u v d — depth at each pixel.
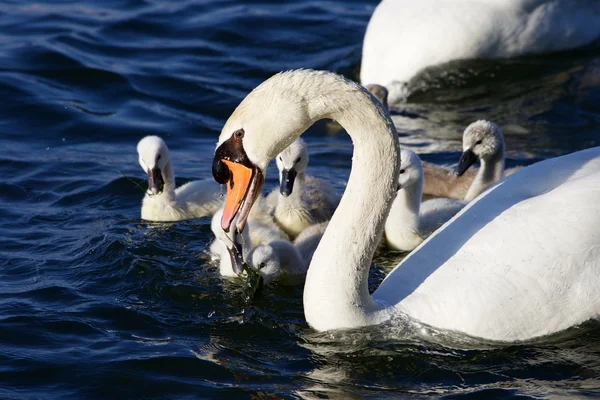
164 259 14.04
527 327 11.52
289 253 13.61
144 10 24.77
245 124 10.94
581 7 22.06
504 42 21.58
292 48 23.02
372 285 13.66
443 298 11.59
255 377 11.03
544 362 11.26
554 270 11.45
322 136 19.08
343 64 22.34
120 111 19.83
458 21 21.30
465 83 21.03
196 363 11.30
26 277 13.38
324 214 15.49
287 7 25.27
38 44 22.25
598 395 10.57
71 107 19.75
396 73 21.28
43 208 15.76
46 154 17.84
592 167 12.20
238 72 21.73
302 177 15.20
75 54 21.94
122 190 16.48
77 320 12.23
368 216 11.41
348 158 18.00
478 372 11.10
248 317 12.52
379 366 11.25
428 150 18.33
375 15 22.22
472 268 11.62
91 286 13.20
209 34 23.50
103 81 20.92
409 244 15.00
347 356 11.44
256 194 11.15
